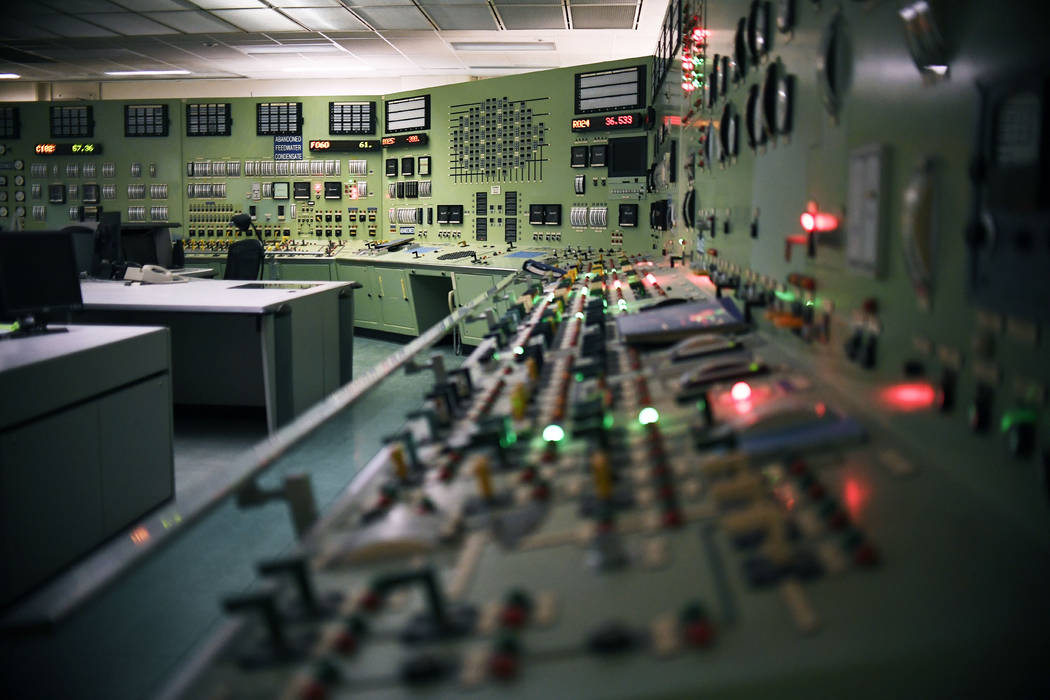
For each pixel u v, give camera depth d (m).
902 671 0.64
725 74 2.55
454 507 0.96
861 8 1.26
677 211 4.22
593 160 6.11
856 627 0.67
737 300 2.14
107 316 4.85
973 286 0.88
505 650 0.65
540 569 0.80
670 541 0.83
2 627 0.79
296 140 8.62
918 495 0.89
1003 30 0.82
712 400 1.33
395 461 1.10
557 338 2.17
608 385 1.55
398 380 3.87
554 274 4.45
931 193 0.99
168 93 11.03
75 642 2.24
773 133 1.87
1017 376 0.80
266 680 0.65
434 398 1.39
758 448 1.07
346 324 5.15
